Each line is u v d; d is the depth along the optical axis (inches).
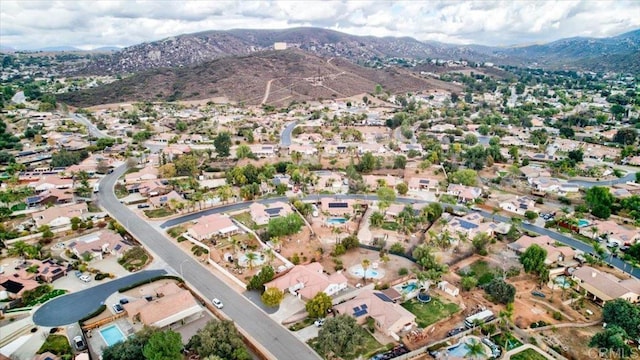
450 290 4879.4
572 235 6633.9
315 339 4089.6
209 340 3639.3
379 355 3814.0
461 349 3927.2
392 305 4421.8
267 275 4982.8
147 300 4616.1
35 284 4896.7
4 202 7229.3
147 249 5930.1
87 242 5821.9
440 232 6574.8
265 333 4170.8
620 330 3848.4
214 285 5073.8
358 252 5949.8
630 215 7219.5
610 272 5492.1
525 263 5265.8
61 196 7568.9
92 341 4045.3
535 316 4500.5
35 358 3715.6
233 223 6702.8
